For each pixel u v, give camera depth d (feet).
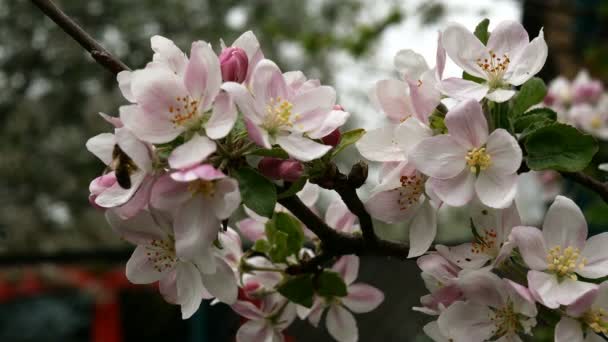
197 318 3.53
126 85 1.90
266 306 2.14
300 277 2.08
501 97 1.96
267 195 1.85
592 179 2.11
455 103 1.96
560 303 1.83
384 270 3.59
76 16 10.08
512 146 1.90
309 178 1.94
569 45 5.77
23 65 10.44
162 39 1.93
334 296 2.14
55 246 9.36
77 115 10.33
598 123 3.50
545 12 5.57
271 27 7.92
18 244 9.30
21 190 9.79
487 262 1.93
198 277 1.95
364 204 1.98
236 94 1.84
